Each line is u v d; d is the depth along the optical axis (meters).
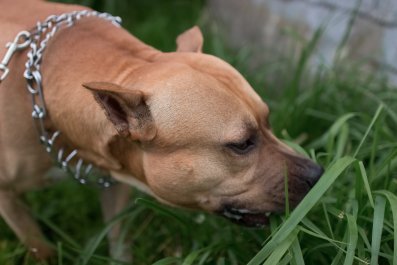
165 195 0.83
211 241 0.92
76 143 0.86
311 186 0.80
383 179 0.87
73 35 0.87
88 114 0.83
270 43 1.35
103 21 0.91
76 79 0.84
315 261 0.84
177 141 0.79
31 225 0.94
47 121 0.86
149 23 1.46
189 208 0.84
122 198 0.99
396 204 0.75
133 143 0.82
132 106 0.78
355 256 0.77
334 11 1.23
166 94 0.78
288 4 1.31
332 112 1.12
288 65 1.24
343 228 0.81
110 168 0.87
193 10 1.50
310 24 1.27
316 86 1.12
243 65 1.22
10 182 0.90
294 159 0.80
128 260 0.97
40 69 0.85
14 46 0.86
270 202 0.80
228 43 1.43
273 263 0.72
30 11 0.92
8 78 0.86
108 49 0.86
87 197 1.10
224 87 0.79
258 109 0.81
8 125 0.86
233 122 0.78
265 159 0.80
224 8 1.46
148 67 0.83
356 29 1.20
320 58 1.15
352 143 1.04
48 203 1.09
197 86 0.78
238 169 0.80
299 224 0.80
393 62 1.14
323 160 0.98
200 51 0.88
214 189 0.81
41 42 0.87
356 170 0.79
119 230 0.98
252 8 1.39
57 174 0.92
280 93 1.26
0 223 1.03
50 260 0.97
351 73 1.15
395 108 1.08
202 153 0.79
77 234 1.05
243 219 0.83
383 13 1.15
